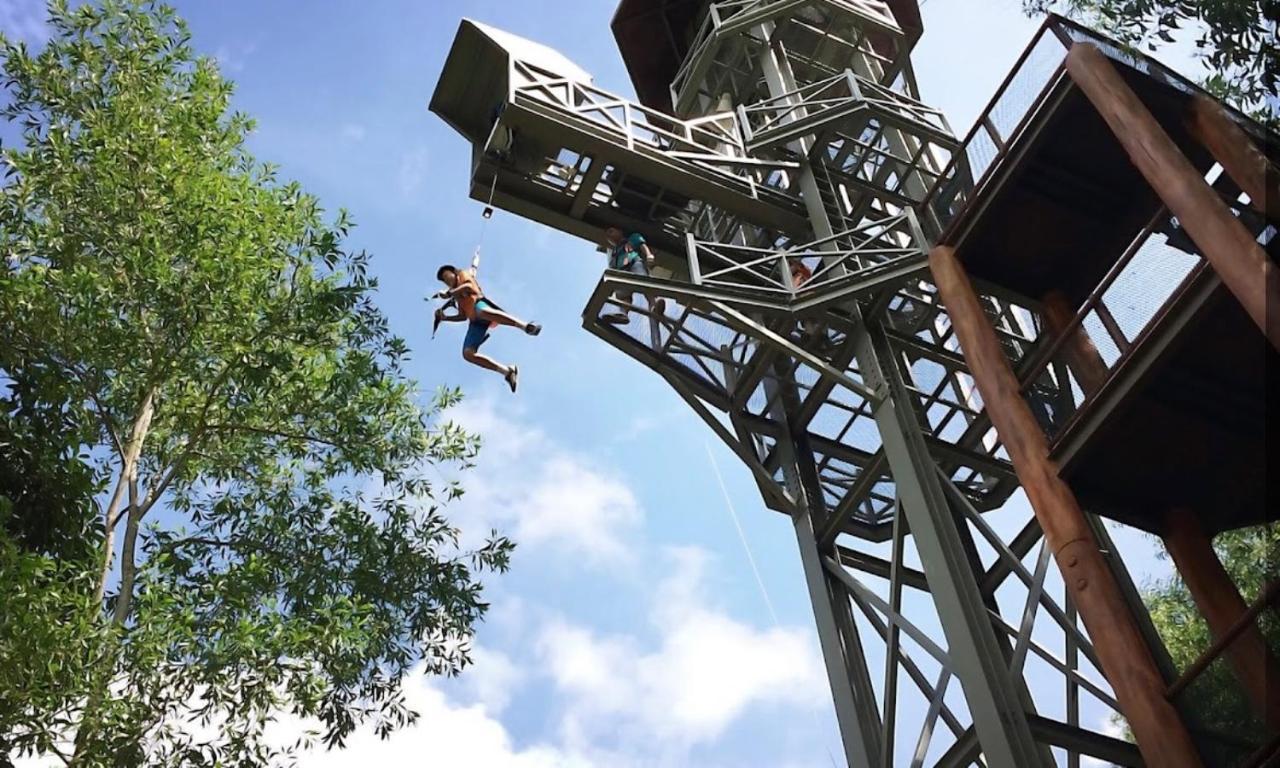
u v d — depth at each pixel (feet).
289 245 43.52
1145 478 33.55
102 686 31.32
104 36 44.21
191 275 39.37
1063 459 32.37
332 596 41.34
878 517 53.67
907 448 45.60
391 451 43.52
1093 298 33.88
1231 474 33.37
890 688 43.14
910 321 53.67
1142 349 30.96
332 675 39.45
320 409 42.55
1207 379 31.55
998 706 37.55
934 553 42.27
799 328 54.54
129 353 38.68
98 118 43.21
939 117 57.57
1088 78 33.99
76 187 41.16
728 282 50.08
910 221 48.32
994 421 34.53
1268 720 26.40
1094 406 31.81
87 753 30.71
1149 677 27.50
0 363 37.76
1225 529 34.32
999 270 40.47
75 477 36.88
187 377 41.86
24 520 36.73
